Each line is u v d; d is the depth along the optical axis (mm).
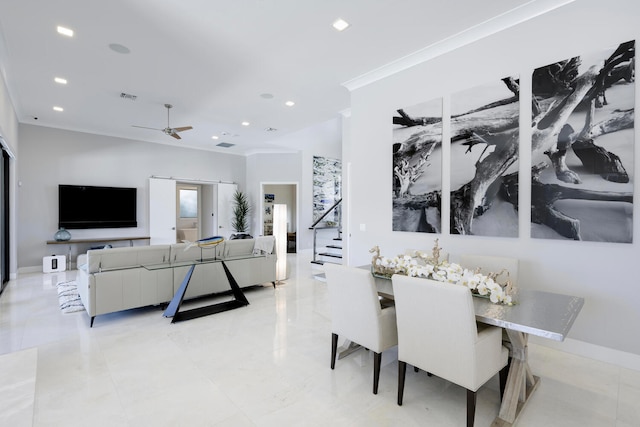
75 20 3102
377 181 4418
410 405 2158
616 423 1949
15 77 4375
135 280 3832
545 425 1938
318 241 9961
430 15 3102
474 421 1947
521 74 3076
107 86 4707
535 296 2291
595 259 2699
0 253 5020
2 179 5227
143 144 8055
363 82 4523
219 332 3434
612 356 2656
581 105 2744
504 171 3184
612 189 2604
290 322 3748
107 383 2402
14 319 3785
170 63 4020
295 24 3221
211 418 2004
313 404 2162
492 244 3293
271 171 9734
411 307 2027
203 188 10727
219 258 4684
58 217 6801
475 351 1782
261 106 5605
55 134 6801
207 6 2914
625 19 2555
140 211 7969
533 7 2951
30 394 2254
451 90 3596
